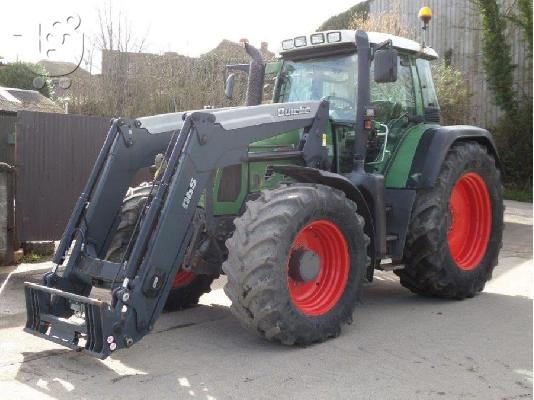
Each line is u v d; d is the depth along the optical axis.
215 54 13.45
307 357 4.05
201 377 3.67
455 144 5.77
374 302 5.61
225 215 4.62
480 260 5.85
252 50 5.83
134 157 4.58
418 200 5.35
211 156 4.20
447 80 15.20
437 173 5.27
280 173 4.69
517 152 15.88
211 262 4.52
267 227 4.02
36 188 7.21
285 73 5.77
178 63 12.68
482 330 4.70
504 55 15.89
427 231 5.25
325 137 4.99
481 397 3.43
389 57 4.77
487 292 6.00
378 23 15.85
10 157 9.34
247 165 4.70
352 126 5.17
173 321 4.91
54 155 7.32
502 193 6.13
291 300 4.10
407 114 5.76
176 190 3.98
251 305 3.98
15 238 7.09
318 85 5.51
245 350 4.18
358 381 3.63
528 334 4.59
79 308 3.90
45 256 7.38
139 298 3.78
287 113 4.70
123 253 4.43
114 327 3.63
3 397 3.35
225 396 3.39
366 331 4.66
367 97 5.12
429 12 6.19
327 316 4.37
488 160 5.93
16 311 5.09
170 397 3.37
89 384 3.55
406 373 3.77
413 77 5.86
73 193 7.49
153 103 12.28
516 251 8.00
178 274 5.16
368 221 4.85
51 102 15.19
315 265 4.39
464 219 5.96
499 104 16.09
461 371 3.82
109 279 3.98
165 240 3.91
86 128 7.54
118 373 3.73
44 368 3.79
